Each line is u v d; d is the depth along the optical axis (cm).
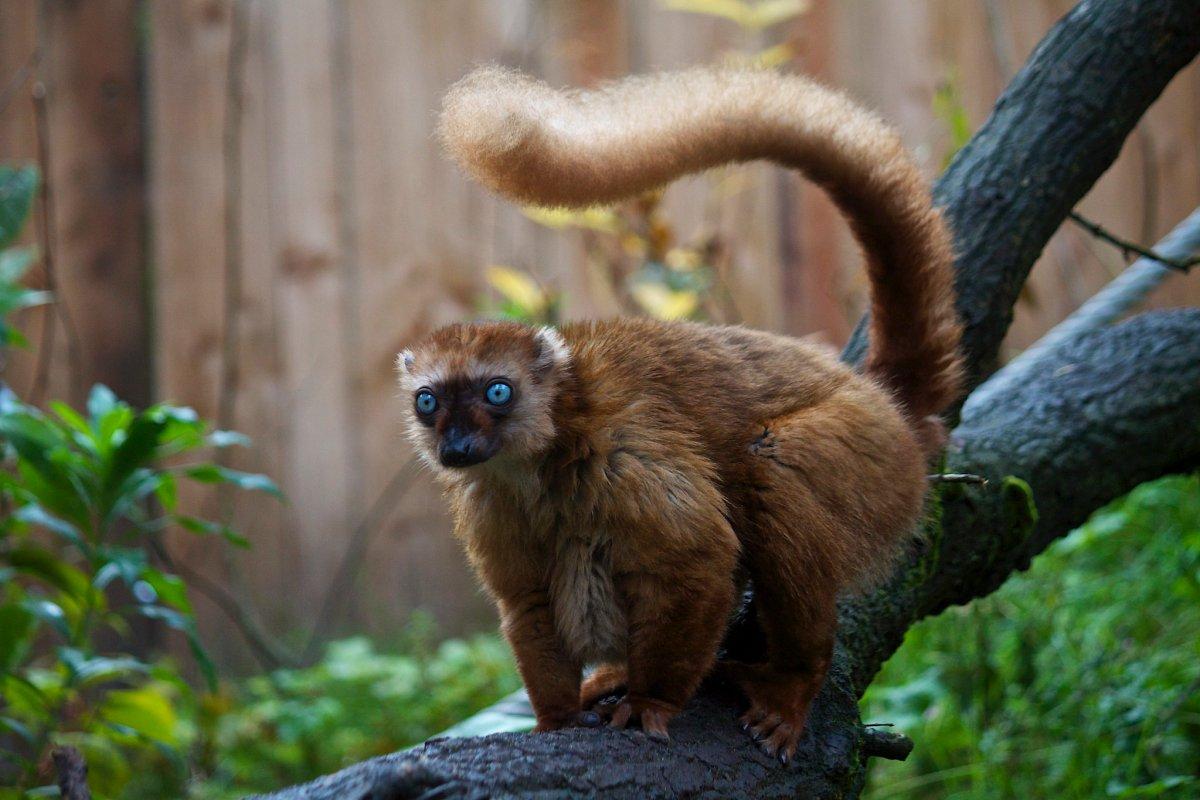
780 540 350
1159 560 653
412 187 834
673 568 340
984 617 617
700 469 346
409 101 830
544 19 825
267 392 832
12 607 506
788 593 349
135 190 814
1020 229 462
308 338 835
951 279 415
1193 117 845
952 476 411
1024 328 841
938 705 582
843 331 829
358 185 833
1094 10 470
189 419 498
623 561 349
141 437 493
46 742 512
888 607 413
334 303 836
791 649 350
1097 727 533
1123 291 597
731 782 314
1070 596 646
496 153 323
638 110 366
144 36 811
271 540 832
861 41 826
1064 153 462
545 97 342
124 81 811
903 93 827
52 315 739
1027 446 467
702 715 339
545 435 354
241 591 827
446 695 711
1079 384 493
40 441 493
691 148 367
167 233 819
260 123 824
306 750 702
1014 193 461
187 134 819
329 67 827
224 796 664
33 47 796
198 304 823
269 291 830
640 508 343
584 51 827
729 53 740
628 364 363
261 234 828
